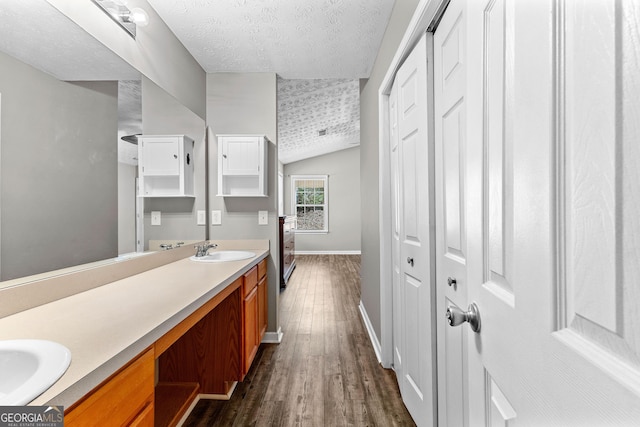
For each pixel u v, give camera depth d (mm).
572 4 373
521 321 488
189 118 2250
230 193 2543
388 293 2072
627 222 301
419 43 1394
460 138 1072
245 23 1908
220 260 2014
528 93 464
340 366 2123
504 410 562
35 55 1022
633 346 293
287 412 1646
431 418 1314
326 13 1817
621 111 305
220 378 1780
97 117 1314
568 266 385
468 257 718
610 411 314
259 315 2248
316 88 3525
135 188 1594
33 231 1022
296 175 7828
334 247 7844
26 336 803
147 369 857
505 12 550
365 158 2861
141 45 1655
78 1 1205
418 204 1452
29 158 1003
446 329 1231
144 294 1213
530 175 459
